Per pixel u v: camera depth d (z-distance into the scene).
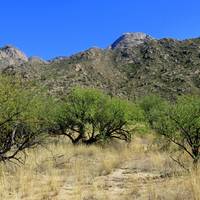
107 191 13.74
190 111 19.02
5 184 13.70
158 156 20.98
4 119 16.38
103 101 32.28
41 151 22.55
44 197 12.71
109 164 19.56
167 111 19.55
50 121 19.31
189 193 12.18
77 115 31.41
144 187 14.08
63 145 28.12
